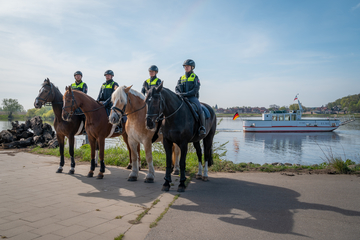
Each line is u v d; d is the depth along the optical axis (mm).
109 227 3178
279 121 41938
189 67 6105
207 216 3592
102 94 7816
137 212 3758
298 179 6027
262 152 22078
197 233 3020
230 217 3555
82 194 4770
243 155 20469
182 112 5152
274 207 3994
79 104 6418
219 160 8500
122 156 8938
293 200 4352
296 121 41875
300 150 23141
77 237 2875
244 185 5484
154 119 4746
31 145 12844
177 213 3709
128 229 3121
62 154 7102
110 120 5461
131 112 5848
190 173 6863
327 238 2914
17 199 4379
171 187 5375
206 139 6457
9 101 106688
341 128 54344
